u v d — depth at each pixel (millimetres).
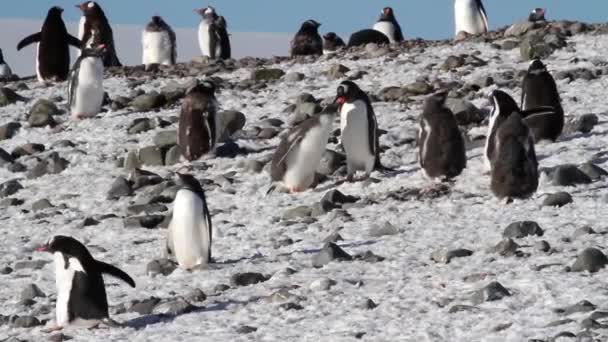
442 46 88938
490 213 41750
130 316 32094
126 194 54406
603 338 25234
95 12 101500
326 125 49812
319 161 50781
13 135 70375
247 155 60281
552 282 30672
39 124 71625
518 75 72812
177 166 59344
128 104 76250
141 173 56469
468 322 28078
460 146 46719
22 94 83125
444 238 38312
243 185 53875
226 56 125500
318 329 28922
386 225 40312
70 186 57500
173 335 29484
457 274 32969
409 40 96188
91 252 42312
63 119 73375
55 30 88125
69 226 48438
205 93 60281
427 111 46938
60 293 30562
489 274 32375
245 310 31562
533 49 79312
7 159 63312
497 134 43156
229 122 63812
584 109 61531
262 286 34156
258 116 69125
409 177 51156
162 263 37938
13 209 53719
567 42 83000
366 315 29703
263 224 45094
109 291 35344
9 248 44688
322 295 32219
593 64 75000
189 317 31344
